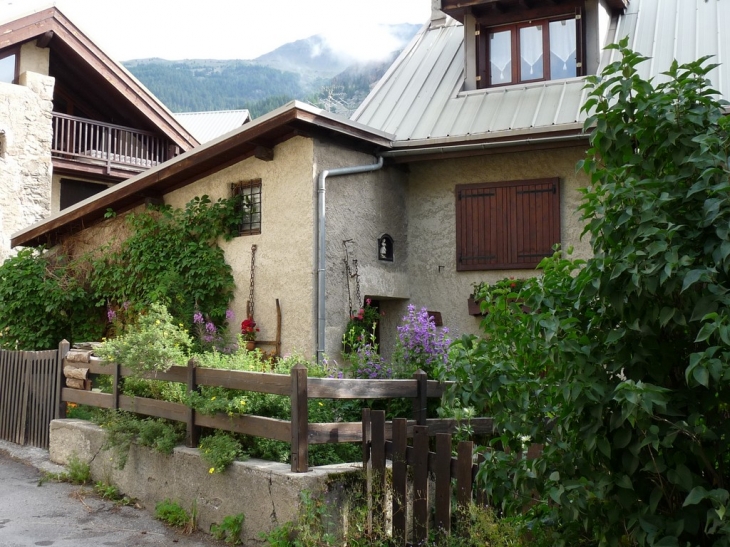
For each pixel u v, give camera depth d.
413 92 11.76
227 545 5.51
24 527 5.94
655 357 2.94
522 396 3.32
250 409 5.92
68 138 17.17
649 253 2.74
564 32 11.09
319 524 5.04
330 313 9.45
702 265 2.84
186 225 10.70
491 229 10.28
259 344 9.85
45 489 7.12
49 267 12.56
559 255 3.29
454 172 10.65
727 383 2.74
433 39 13.55
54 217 12.48
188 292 10.46
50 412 8.61
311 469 5.38
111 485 7.02
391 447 5.23
